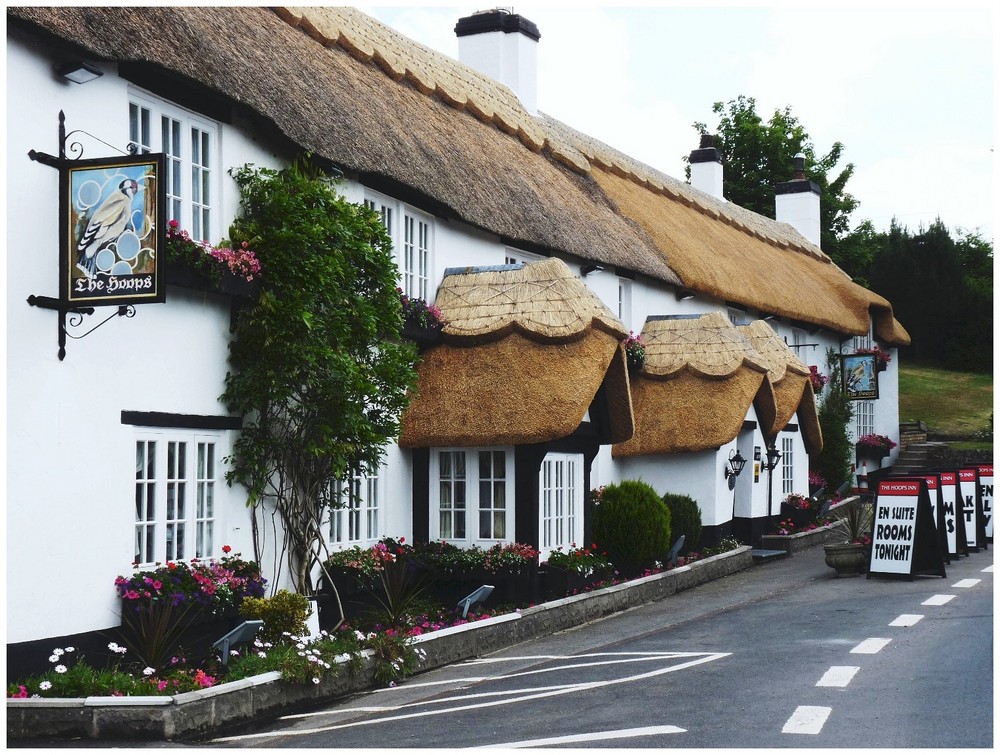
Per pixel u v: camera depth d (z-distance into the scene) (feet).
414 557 46.34
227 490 35.96
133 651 30.68
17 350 27.96
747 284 82.58
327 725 29.27
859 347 109.09
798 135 147.64
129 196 28.22
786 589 54.19
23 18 27.78
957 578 53.42
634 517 56.03
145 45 31.71
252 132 38.22
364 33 55.26
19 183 28.09
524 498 46.96
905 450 112.06
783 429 80.28
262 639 34.14
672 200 89.51
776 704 28.94
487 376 46.88
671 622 46.11
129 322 31.94
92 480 30.30
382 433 40.37
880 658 34.68
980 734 25.58
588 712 28.91
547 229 56.29
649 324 68.74
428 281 49.34
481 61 76.74
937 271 146.82
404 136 47.19
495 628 42.24
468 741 26.20
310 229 36.37
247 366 36.37
